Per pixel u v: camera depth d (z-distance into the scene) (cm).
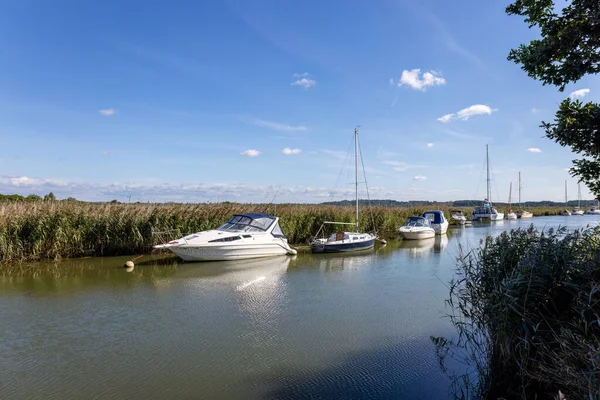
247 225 1795
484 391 544
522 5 512
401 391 572
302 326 867
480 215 5216
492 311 511
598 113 432
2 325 873
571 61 446
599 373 344
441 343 729
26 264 1593
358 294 1160
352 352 719
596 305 424
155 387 591
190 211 2048
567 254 488
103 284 1270
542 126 495
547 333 474
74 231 1709
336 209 2789
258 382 605
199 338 795
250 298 1109
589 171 476
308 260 1808
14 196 2781
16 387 595
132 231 1803
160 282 1303
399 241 2711
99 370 650
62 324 880
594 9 435
